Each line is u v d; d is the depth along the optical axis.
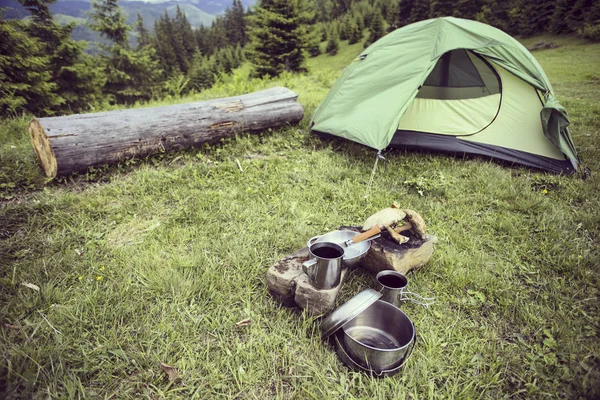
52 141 3.22
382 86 4.32
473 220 3.18
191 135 4.23
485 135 4.64
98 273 2.27
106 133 3.57
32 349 1.65
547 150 4.25
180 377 1.63
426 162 4.45
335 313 1.73
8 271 2.22
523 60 4.10
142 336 1.83
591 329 2.01
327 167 4.12
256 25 20.64
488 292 2.28
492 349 1.86
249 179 3.80
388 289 1.95
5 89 9.50
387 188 3.71
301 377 1.66
